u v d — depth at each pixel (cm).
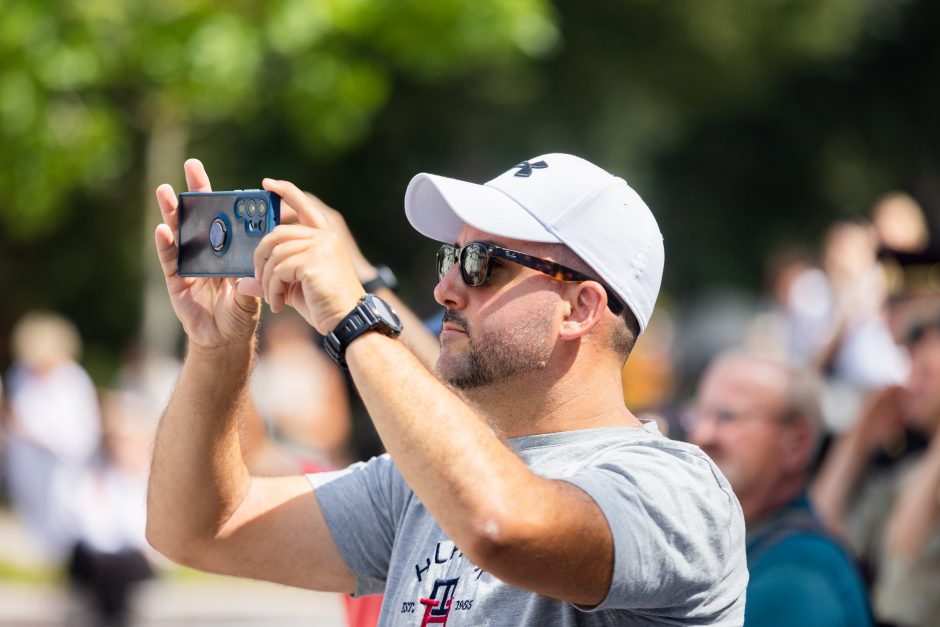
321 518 827
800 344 2439
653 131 5678
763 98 6094
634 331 777
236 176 4991
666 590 672
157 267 3712
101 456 2539
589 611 667
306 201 704
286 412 1569
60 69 2931
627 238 766
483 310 756
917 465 1327
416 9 3003
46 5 2923
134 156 3844
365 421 1784
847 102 6444
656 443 728
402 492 822
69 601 2586
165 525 820
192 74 2931
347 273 686
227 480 812
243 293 741
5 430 2941
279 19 2983
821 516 1377
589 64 5303
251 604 3145
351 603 1055
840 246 2252
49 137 3042
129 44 2945
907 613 1245
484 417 750
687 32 5369
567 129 5344
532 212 755
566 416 751
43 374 3064
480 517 628
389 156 5250
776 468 1135
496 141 5269
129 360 3800
